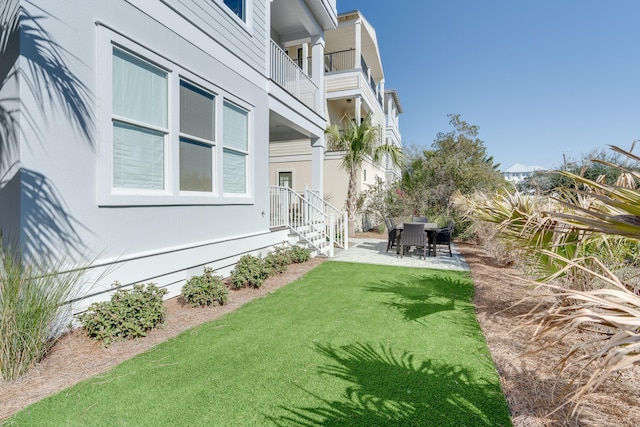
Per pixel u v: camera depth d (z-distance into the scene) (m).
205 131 5.36
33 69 2.97
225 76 5.76
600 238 2.78
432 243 9.13
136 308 3.40
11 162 2.93
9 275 2.56
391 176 23.31
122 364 2.80
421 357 2.98
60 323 3.14
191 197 4.96
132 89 4.05
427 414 2.15
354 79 14.42
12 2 2.94
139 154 4.18
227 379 2.58
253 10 6.69
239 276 5.18
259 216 6.91
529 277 4.58
